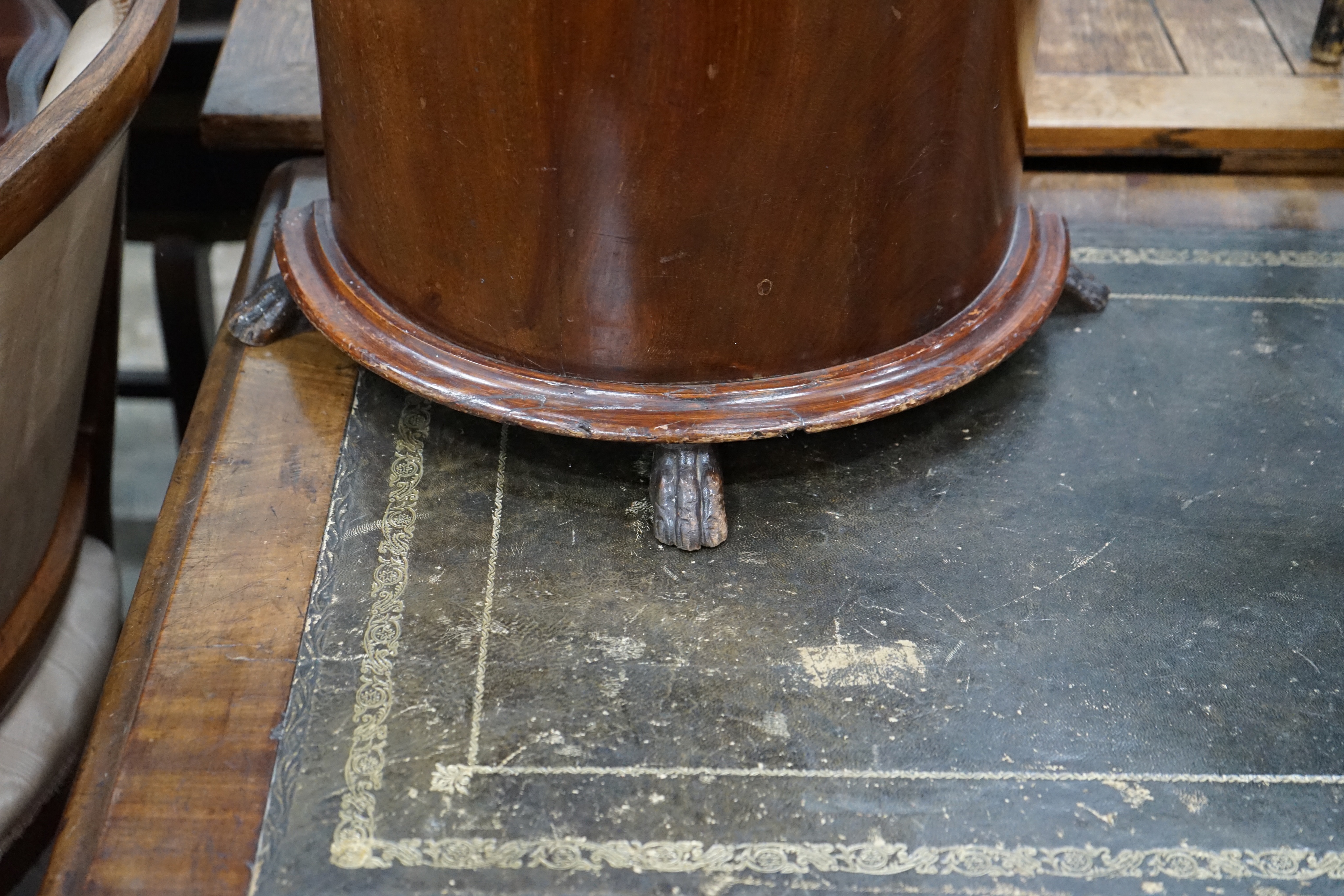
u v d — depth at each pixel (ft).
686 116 3.09
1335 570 3.68
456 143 3.27
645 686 3.35
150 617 3.47
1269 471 3.99
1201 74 5.38
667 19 2.93
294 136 5.20
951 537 3.76
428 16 3.07
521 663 3.39
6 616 3.86
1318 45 5.41
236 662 3.34
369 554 3.63
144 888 2.92
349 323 3.80
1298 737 3.28
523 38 3.01
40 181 3.00
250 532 3.67
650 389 3.62
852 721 3.28
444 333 3.75
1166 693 3.37
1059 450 4.04
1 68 4.02
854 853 3.02
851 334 3.66
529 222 3.35
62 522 4.27
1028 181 5.18
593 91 3.06
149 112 5.94
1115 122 5.10
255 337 4.22
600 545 3.70
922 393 3.66
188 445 3.97
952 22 3.19
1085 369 4.33
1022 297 4.01
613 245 3.34
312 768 3.14
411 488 3.83
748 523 3.78
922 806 3.12
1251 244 4.88
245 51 5.44
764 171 3.22
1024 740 3.26
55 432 3.90
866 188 3.35
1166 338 4.46
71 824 3.06
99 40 3.70
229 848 2.98
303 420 4.01
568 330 3.56
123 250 4.27
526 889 2.94
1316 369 4.35
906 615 3.54
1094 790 3.16
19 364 3.43
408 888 2.93
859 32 3.05
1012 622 3.53
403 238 3.61
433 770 3.14
